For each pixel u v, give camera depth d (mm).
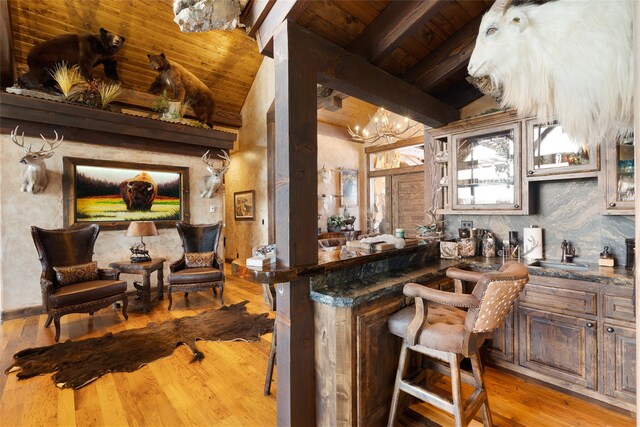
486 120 2660
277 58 1669
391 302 1831
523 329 2275
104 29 4508
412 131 6879
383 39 2039
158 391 2205
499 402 2029
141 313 3906
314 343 1732
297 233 1634
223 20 1765
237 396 2146
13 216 3691
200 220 5344
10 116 3600
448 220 3279
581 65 1421
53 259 3365
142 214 4711
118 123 4352
